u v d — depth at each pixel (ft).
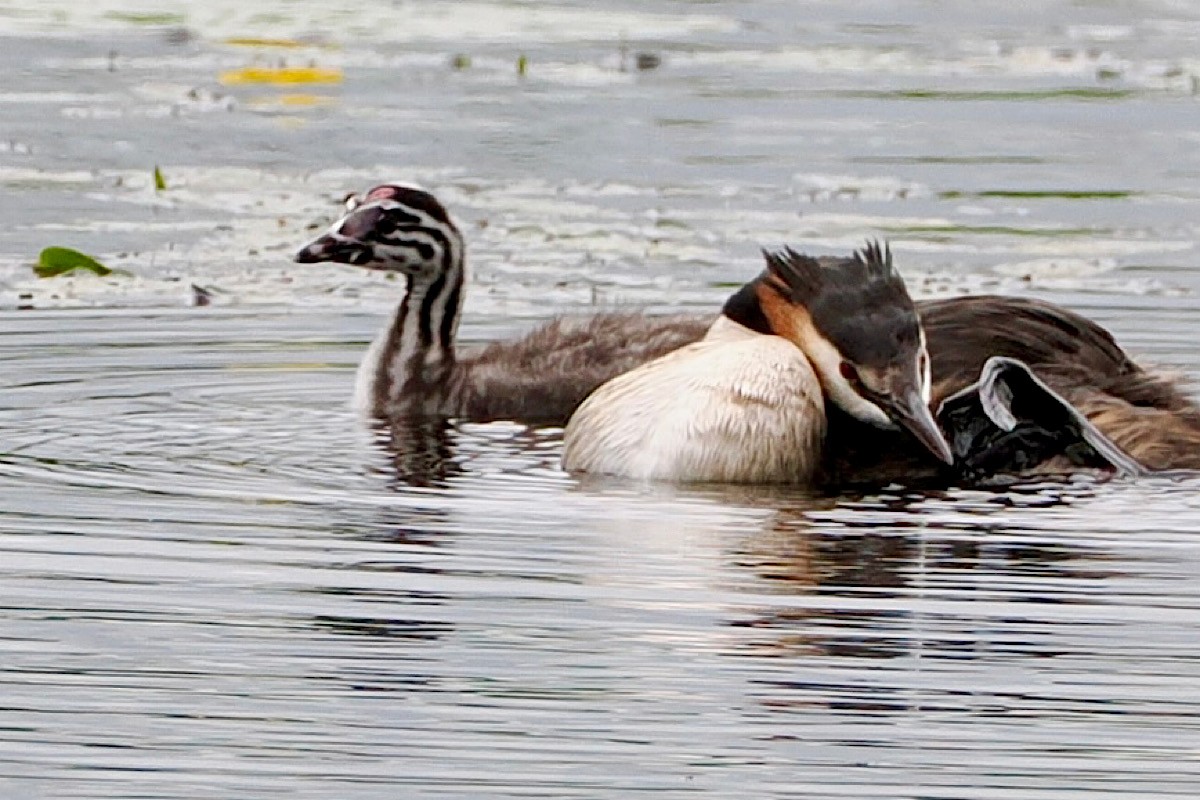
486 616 34.99
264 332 57.21
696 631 34.55
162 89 91.40
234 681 32.37
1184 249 67.26
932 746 30.58
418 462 45.14
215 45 102.37
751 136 83.87
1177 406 46.68
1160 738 30.99
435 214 53.42
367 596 35.78
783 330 44.47
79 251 65.31
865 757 30.25
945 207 72.79
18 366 52.34
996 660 33.47
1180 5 119.34
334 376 53.26
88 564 37.19
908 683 32.65
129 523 39.50
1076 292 61.26
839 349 43.70
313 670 32.83
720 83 94.38
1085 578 37.11
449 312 53.11
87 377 51.57
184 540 38.50
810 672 32.99
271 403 50.29
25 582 36.22
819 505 41.37
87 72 95.04
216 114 86.43
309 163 78.43
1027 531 39.78
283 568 37.06
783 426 42.50
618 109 88.58
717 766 29.86
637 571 37.19
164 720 31.01
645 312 56.95
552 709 31.55
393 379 52.11
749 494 42.11
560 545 38.50
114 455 44.52
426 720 31.22
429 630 34.40
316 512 40.47
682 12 113.80
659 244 67.00
